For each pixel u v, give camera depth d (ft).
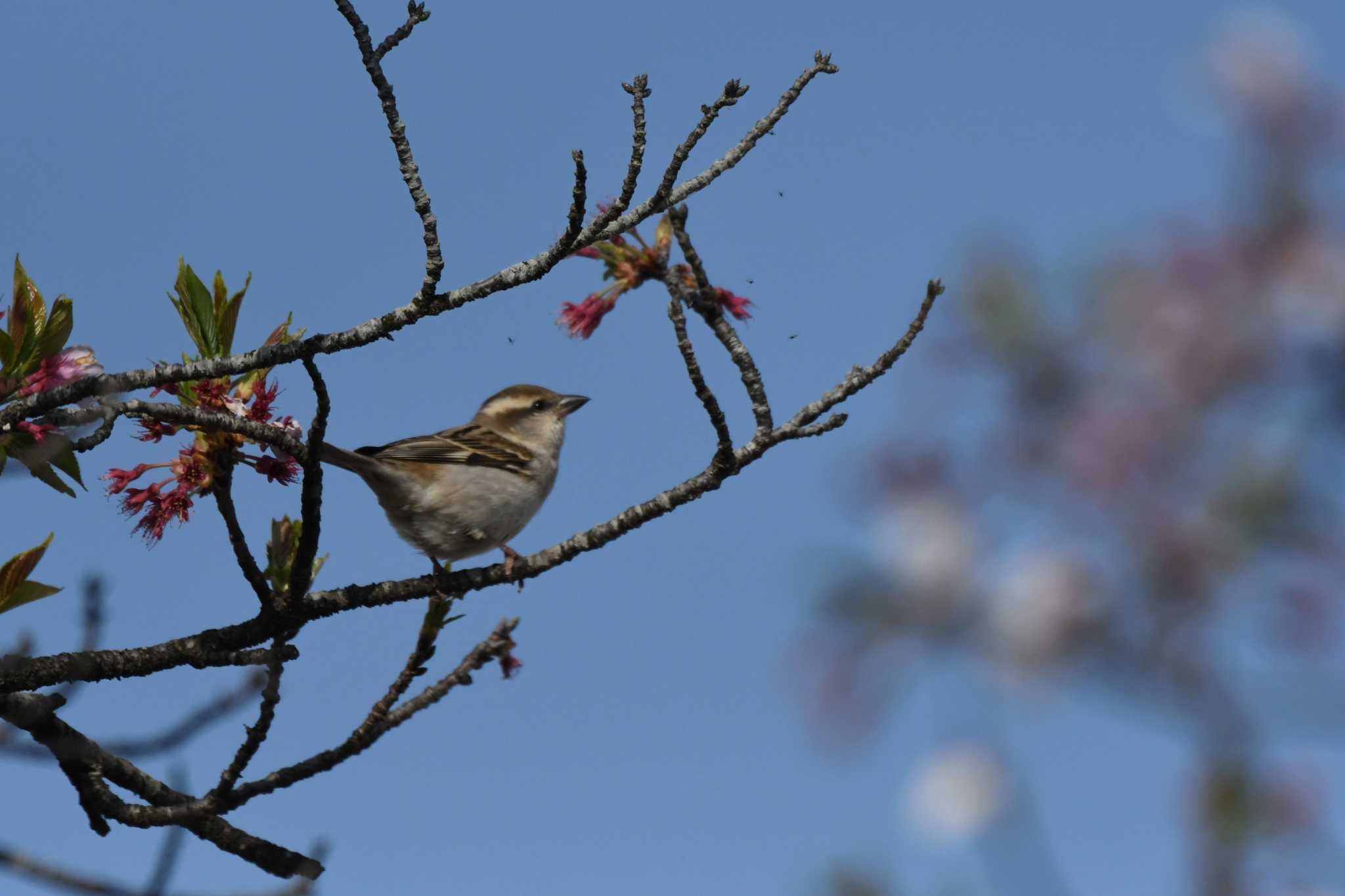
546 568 34.04
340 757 29.81
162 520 30.27
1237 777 9.94
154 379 29.45
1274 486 10.05
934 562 10.94
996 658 10.56
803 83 31.68
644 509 33.65
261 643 31.58
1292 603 9.99
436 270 28.84
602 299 35.78
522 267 29.09
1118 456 10.49
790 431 32.76
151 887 26.08
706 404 31.55
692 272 34.88
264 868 29.68
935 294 32.73
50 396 27.96
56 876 25.75
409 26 28.58
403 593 32.91
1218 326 10.53
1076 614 10.36
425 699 30.14
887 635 10.96
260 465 31.01
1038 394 11.19
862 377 33.12
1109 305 11.11
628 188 28.96
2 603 27.35
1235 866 9.96
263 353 29.58
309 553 30.40
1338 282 10.45
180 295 31.01
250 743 29.19
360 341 29.45
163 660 30.55
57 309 28.84
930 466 11.34
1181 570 10.18
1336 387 10.36
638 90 28.84
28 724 28.84
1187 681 10.06
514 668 30.73
